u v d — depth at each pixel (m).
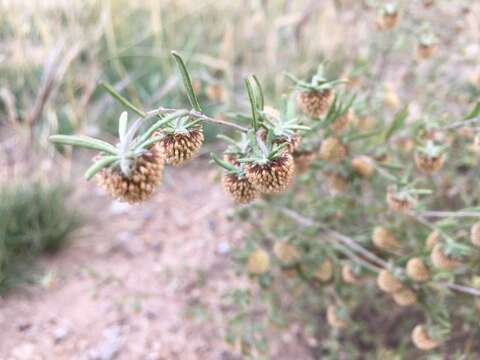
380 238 0.12
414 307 0.15
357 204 0.14
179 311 0.15
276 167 0.07
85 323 0.15
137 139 0.06
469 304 0.13
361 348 0.15
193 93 0.07
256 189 0.08
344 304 0.13
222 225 0.18
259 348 0.13
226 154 0.08
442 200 0.15
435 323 0.12
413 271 0.11
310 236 0.12
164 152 0.07
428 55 0.13
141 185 0.06
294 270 0.13
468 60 0.16
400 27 0.15
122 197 0.06
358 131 0.12
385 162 0.12
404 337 0.14
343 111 0.10
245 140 0.08
